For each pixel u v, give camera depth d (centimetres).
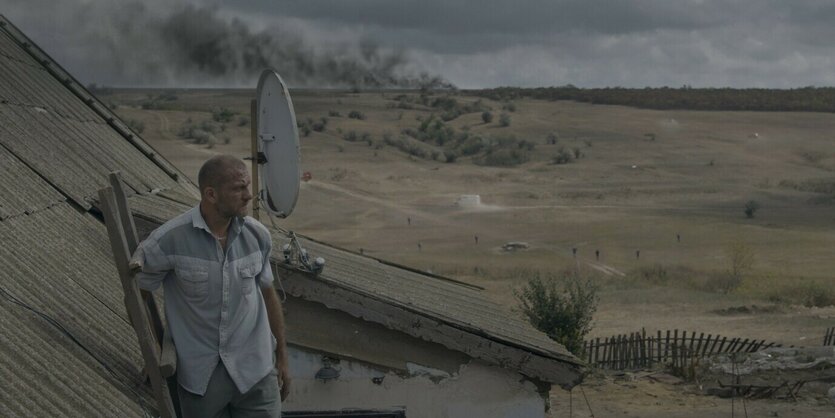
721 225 7000
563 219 7531
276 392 488
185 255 460
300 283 879
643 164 11988
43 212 794
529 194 9369
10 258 643
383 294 919
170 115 16675
